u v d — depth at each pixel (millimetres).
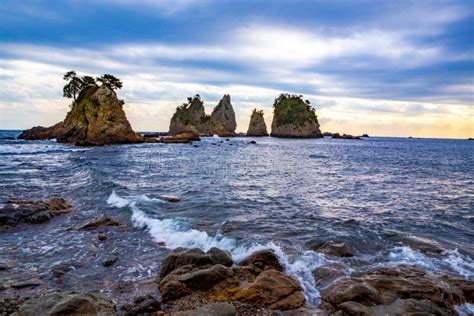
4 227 14367
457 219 17062
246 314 7613
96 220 14969
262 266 9938
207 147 87250
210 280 8672
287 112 196500
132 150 66875
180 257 9750
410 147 122125
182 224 14516
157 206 17906
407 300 7898
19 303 7816
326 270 9812
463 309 7922
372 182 30859
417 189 27109
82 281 9367
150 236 13461
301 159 57406
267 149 86312
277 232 13789
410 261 10773
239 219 15688
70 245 12328
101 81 94875
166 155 57094
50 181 26797
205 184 26469
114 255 11305
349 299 7902
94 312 7098
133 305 7742
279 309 7812
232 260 10172
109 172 31938
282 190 24844
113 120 83625
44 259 10984
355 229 14523
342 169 42406
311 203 20266
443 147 126562
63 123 96875
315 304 8117
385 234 13922
